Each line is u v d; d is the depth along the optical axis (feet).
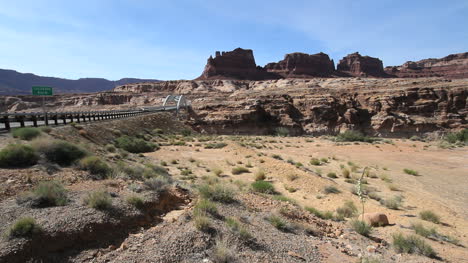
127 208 23.99
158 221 24.52
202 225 22.16
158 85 577.43
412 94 276.00
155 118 183.21
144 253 17.83
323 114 279.90
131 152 84.84
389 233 33.06
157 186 31.76
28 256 15.89
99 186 29.53
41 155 34.63
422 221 39.81
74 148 39.19
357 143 171.83
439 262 24.91
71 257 16.81
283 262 19.97
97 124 93.35
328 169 85.81
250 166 76.02
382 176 73.97
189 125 268.41
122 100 465.47
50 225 18.51
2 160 30.42
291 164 81.05
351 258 23.17
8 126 56.08
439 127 249.55
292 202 41.73
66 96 468.75
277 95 312.71
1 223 18.35
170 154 91.91
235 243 21.03
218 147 117.39
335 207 43.78
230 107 297.53
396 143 180.24
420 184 71.20
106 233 20.02
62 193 24.71
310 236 27.27
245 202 33.71
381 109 273.75
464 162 110.63
